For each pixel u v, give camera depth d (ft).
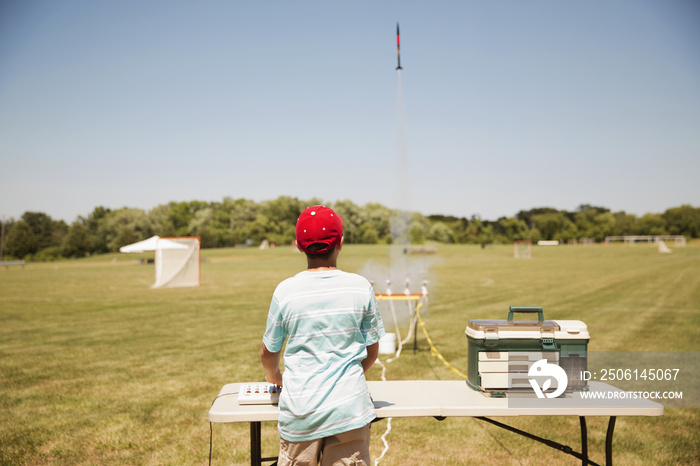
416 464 13.97
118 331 37.29
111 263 200.03
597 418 17.83
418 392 9.67
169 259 79.20
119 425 17.30
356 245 325.21
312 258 7.39
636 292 60.34
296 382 6.95
